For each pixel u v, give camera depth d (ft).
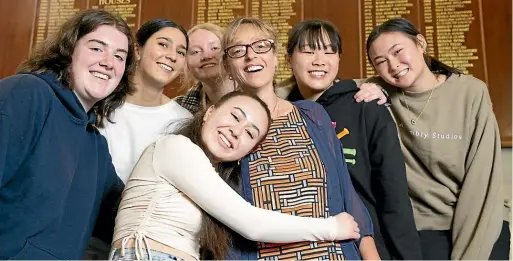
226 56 5.00
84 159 4.26
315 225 3.88
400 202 4.86
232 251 4.04
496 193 5.28
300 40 5.43
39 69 4.04
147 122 5.55
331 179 4.26
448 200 5.49
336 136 4.66
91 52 4.15
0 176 3.49
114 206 4.63
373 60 5.83
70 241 3.93
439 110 5.64
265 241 3.84
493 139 5.47
